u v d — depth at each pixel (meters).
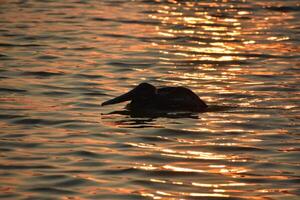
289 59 35.59
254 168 20.94
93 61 33.94
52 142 22.73
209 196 18.95
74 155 21.59
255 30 42.19
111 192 18.95
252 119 25.58
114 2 48.72
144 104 26.91
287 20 45.09
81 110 26.38
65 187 19.19
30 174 20.02
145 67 33.25
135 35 39.78
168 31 41.03
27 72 31.59
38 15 44.16
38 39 38.09
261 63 34.72
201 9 47.28
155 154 21.80
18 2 47.94
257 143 23.09
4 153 21.67
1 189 19.00
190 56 35.69
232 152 22.23
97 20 43.16
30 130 23.94
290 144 23.03
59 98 27.91
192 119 25.44
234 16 45.66
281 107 27.19
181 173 20.41
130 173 20.28
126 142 22.88
